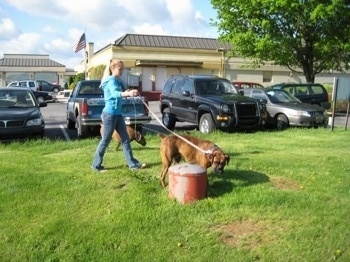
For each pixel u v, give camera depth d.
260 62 30.48
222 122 11.85
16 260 4.00
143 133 11.98
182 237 4.39
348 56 27.64
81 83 13.09
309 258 3.93
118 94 6.47
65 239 4.36
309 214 4.88
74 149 9.27
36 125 10.59
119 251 4.11
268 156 8.09
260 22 25.64
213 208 5.07
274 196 5.42
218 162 5.51
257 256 3.99
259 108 12.29
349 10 24.02
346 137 11.09
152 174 6.61
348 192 5.74
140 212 4.98
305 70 27.56
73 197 5.59
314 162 7.54
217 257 3.98
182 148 5.87
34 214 5.04
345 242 4.21
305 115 13.31
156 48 36.56
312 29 25.94
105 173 6.68
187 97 13.09
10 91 11.68
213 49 38.78
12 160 7.90
